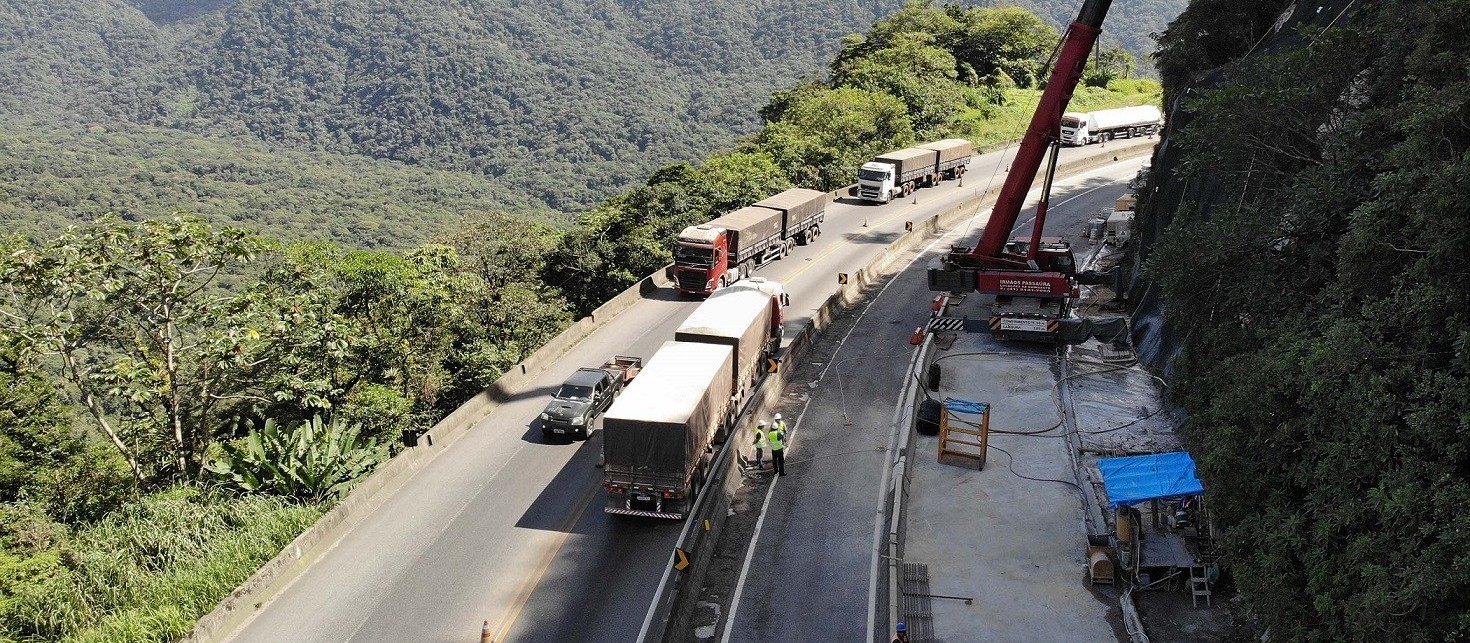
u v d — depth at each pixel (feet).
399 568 86.99
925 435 112.88
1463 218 54.03
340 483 105.70
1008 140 332.39
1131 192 213.25
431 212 603.26
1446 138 59.06
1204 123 96.37
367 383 136.36
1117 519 84.89
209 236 117.60
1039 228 138.72
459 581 84.79
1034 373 129.80
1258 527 64.13
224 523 97.50
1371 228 61.00
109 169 607.37
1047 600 81.82
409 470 105.09
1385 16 84.48
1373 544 53.36
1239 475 67.41
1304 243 76.38
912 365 133.80
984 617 79.66
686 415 90.68
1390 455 54.90
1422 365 55.98
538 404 123.95
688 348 107.34
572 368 136.56
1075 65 129.70
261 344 118.93
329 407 119.75
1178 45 177.78
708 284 162.81
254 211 568.41
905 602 81.66
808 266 185.06
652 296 169.17
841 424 117.29
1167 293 83.92
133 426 122.52
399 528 93.81
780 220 185.88
